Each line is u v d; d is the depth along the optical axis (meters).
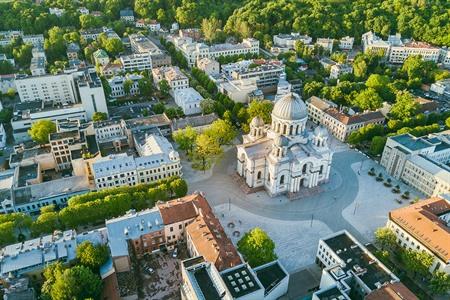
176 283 152.25
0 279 141.25
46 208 176.75
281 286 141.75
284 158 196.62
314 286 154.00
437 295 150.75
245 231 181.75
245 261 151.88
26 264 144.12
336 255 147.62
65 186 198.38
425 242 155.50
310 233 181.62
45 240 155.88
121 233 158.75
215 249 144.25
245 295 124.94
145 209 182.75
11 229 161.50
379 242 169.00
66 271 134.12
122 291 143.62
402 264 165.38
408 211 170.50
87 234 160.50
